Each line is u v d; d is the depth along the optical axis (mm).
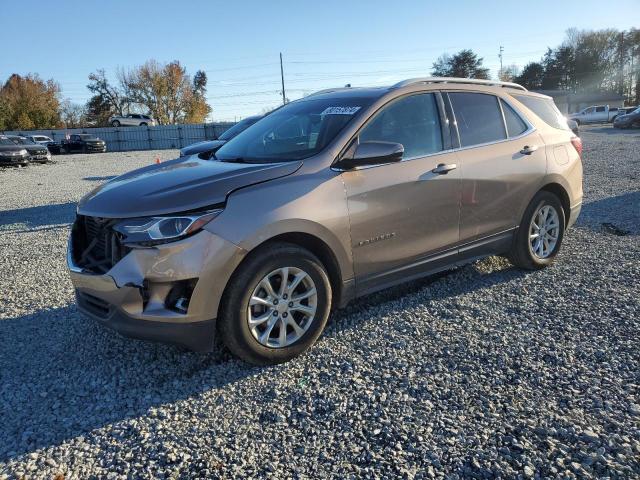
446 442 2605
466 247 4434
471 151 4371
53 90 71688
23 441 2734
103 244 3336
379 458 2514
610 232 6453
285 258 3320
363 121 3812
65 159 33156
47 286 5281
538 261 5023
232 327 3213
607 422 2697
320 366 3406
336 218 3512
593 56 84875
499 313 4105
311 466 2482
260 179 3350
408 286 4801
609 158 15117
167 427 2824
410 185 3904
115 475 2475
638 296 4301
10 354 3736
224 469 2482
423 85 4262
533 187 4820
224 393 3135
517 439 2604
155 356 3629
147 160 30000
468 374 3230
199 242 3055
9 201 12719
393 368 3340
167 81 75688
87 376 3398
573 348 3486
